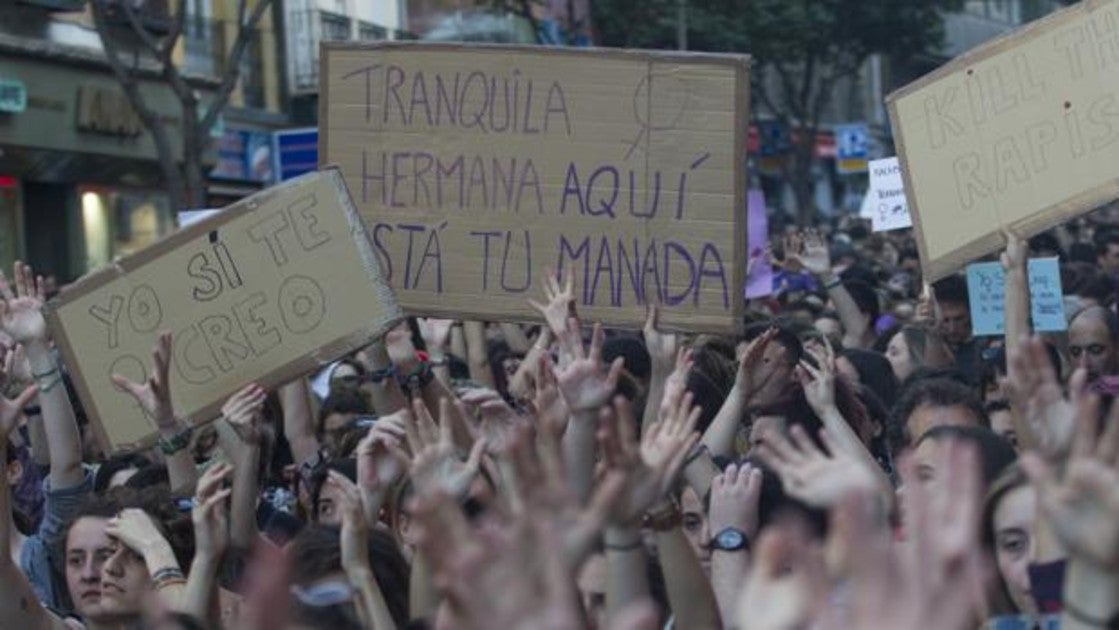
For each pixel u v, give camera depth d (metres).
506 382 12.38
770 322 11.77
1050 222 9.13
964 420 7.84
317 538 6.15
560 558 3.24
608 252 8.88
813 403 8.10
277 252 8.33
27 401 7.36
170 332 8.28
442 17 47.16
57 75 34.41
